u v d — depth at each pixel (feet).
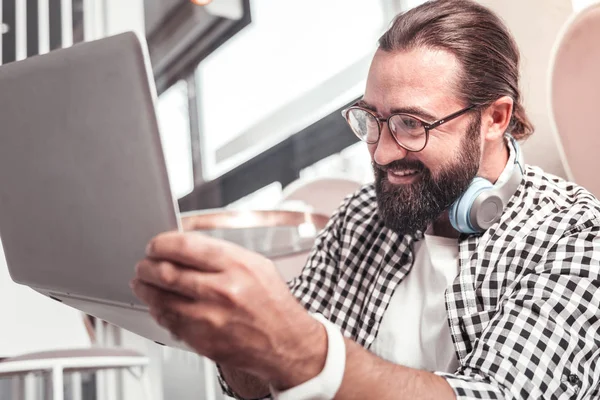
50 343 8.69
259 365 2.04
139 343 9.41
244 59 19.40
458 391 2.52
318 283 4.47
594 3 4.60
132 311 2.63
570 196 3.84
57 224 2.50
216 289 1.87
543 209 3.67
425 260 3.96
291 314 2.01
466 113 3.61
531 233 3.49
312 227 6.12
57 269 2.62
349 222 4.46
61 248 2.53
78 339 8.89
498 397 2.62
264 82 18.69
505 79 3.78
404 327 3.85
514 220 3.66
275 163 18.21
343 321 4.20
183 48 21.48
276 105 18.31
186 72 21.84
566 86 4.76
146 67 2.10
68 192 2.40
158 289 1.98
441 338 3.72
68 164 2.36
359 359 2.23
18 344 8.51
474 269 3.58
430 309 3.79
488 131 3.78
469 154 3.64
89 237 2.39
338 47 15.90
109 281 2.42
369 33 14.87
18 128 2.52
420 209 3.66
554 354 2.85
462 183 3.61
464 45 3.65
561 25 5.85
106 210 2.28
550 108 4.87
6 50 10.82
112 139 2.20
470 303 3.53
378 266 4.18
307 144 16.76
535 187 3.83
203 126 21.38
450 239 3.89
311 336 2.08
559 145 4.88
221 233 6.07
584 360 2.94
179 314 1.94
